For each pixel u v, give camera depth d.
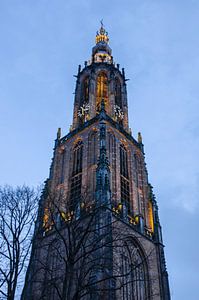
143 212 66.81
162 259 59.38
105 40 113.62
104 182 57.81
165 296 54.56
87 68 96.75
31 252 35.19
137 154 78.25
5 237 31.08
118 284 47.31
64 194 64.88
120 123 84.94
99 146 67.12
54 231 56.47
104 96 89.38
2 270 29.94
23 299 38.28
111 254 45.59
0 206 32.69
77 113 86.38
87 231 35.78
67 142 77.94
